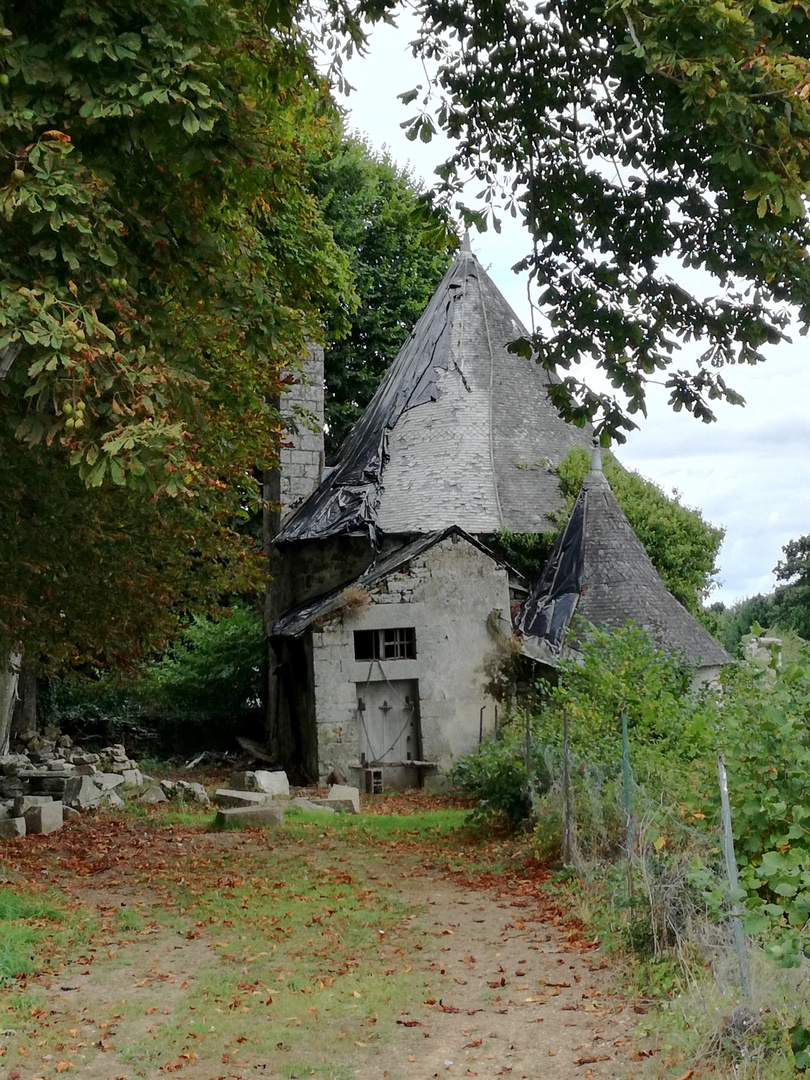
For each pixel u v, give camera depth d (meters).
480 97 11.61
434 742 21.08
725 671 11.19
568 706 13.55
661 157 10.91
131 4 7.95
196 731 27.86
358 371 33.12
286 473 27.09
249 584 15.20
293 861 11.69
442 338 26.58
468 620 21.55
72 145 7.83
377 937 8.37
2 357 8.34
